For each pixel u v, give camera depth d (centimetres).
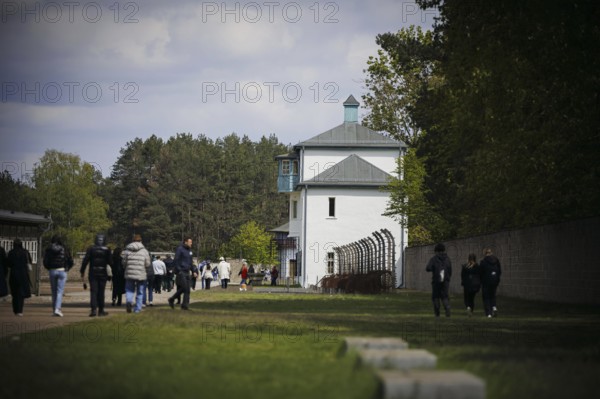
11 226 6519
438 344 2620
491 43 4638
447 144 8181
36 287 6831
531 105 5391
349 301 6506
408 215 11044
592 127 5216
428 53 11675
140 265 4519
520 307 5325
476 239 7956
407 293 8744
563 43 4403
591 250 5341
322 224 12975
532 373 1805
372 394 1381
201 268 15475
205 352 2320
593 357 2206
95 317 3962
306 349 2444
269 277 17075
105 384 1634
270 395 1502
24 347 2341
